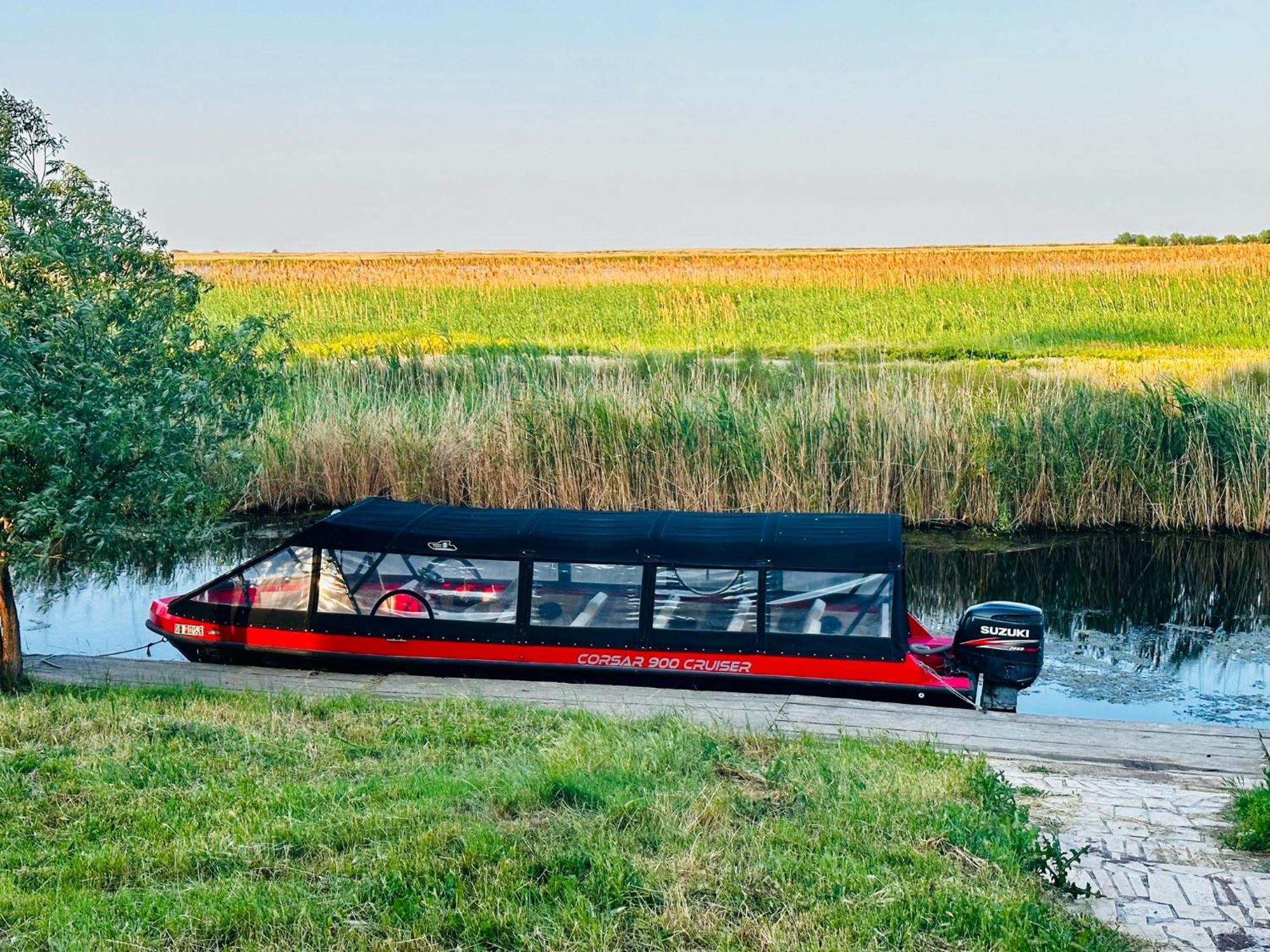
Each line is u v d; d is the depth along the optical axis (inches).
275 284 2329.0
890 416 844.6
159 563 741.3
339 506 883.4
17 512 393.1
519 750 337.4
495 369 1066.7
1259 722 478.6
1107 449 840.3
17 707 371.9
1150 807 303.3
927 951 215.5
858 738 354.0
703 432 839.1
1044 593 692.1
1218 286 2187.5
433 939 220.5
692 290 2301.9
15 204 407.5
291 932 223.3
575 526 479.5
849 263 2672.2
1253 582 711.1
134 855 258.4
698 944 219.3
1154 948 222.4
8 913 230.5
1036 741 365.4
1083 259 2615.7
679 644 450.9
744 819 275.1
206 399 406.3
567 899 232.7
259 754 333.7
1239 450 822.5
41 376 376.8
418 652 465.1
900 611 440.8
